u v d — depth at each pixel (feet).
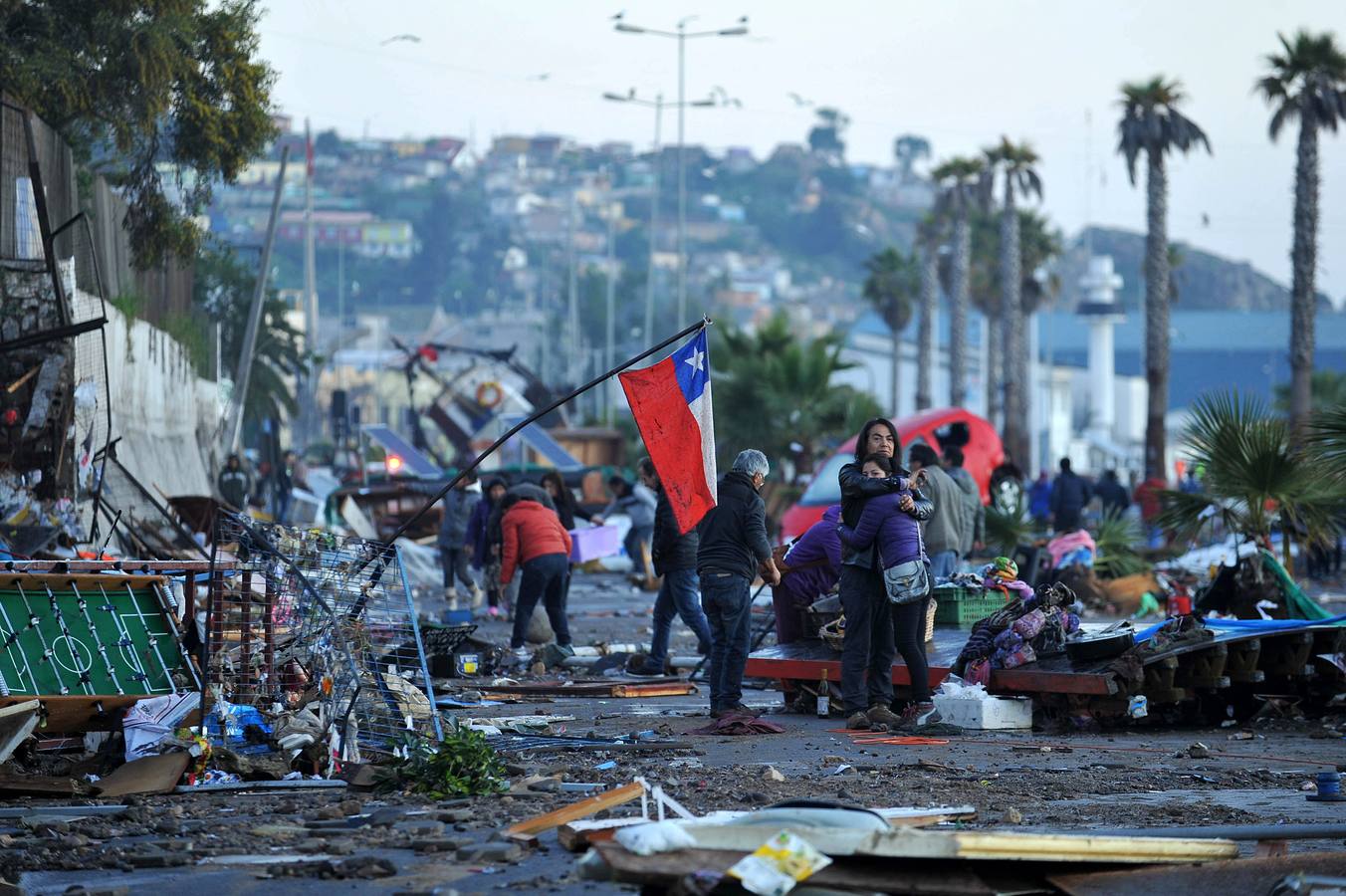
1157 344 393.50
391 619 75.05
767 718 92.22
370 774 62.34
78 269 151.84
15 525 110.83
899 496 86.02
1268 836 51.55
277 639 71.72
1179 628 88.33
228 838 51.96
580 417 613.11
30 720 63.41
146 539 131.13
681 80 469.16
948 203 577.43
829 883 39.93
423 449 383.04
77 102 170.30
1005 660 87.97
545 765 67.97
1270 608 102.01
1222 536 195.72
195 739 65.41
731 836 42.29
